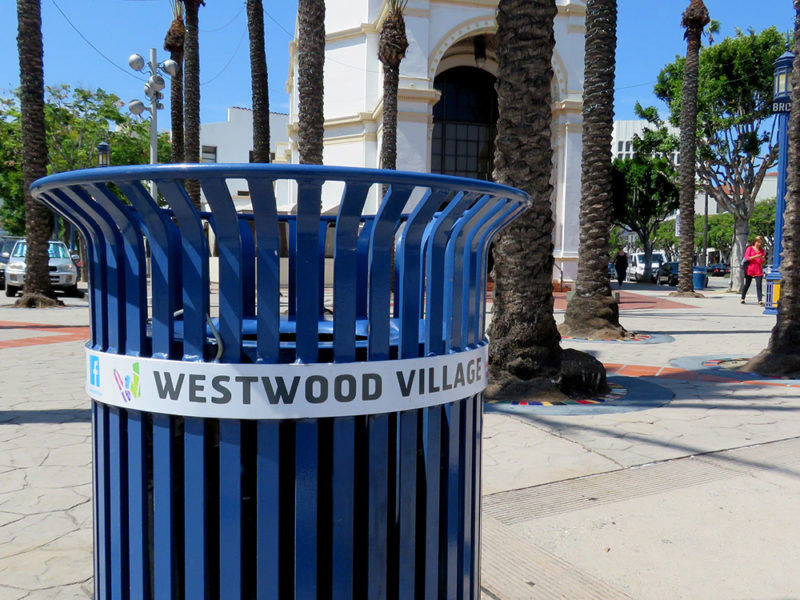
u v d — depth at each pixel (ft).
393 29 55.83
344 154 78.48
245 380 4.58
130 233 4.85
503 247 19.49
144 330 4.97
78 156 99.76
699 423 16.65
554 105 73.56
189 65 61.52
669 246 241.35
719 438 15.31
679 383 21.97
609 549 9.70
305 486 4.70
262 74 53.16
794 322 23.61
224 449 4.67
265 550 4.70
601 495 11.84
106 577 5.42
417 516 5.41
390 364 4.87
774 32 78.02
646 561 9.34
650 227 125.18
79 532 10.04
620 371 24.45
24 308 48.55
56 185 4.63
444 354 5.26
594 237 33.63
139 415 4.97
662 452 14.26
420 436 5.37
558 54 72.74
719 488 12.15
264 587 4.73
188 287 4.64
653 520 10.73
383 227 4.69
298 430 4.66
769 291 45.21
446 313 5.42
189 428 4.72
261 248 4.51
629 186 113.80
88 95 98.37
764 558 9.42
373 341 4.82
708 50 81.51
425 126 72.33
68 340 32.01
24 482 12.14
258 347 4.61
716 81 79.71
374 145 77.05
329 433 4.87
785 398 19.52
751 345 31.37
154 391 4.79
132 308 4.95
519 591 8.48
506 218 5.66
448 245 5.32
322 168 4.16
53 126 94.53
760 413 17.69
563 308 52.24
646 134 102.42
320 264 6.12
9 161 97.55
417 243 4.92
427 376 5.10
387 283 4.82
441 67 81.41
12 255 61.87
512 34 19.08
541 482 12.50
